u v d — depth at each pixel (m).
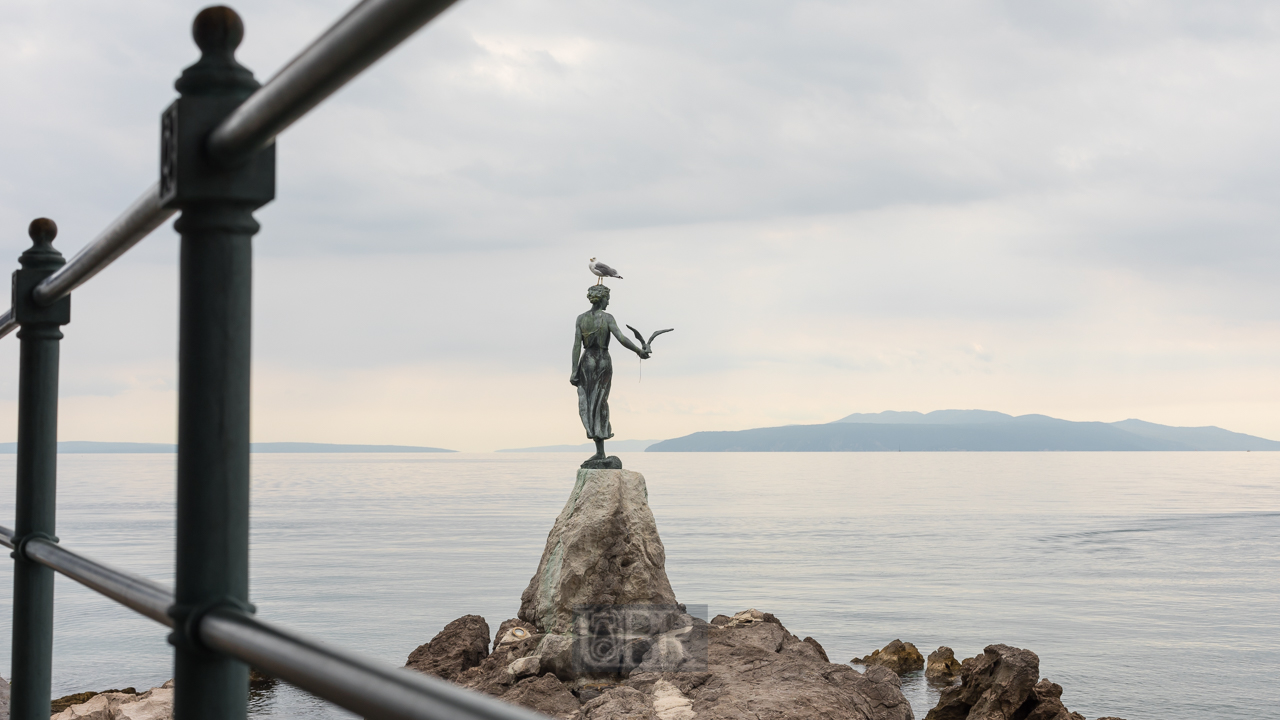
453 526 176.38
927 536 155.00
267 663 1.31
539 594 24.12
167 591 1.86
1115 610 83.50
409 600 82.50
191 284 1.61
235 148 1.52
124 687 47.34
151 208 1.89
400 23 1.12
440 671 27.67
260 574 101.31
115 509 198.62
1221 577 107.56
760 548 134.00
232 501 1.59
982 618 78.44
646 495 22.78
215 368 1.59
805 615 78.62
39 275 3.25
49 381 3.31
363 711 1.10
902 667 49.81
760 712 19.36
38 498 3.29
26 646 3.28
